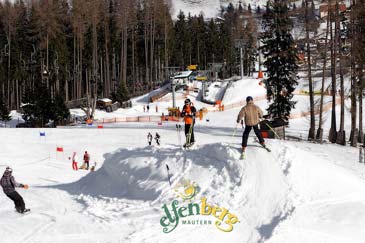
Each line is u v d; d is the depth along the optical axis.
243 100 72.75
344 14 35.09
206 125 52.50
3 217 11.98
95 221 11.07
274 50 42.19
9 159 34.59
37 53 78.19
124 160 15.65
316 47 38.91
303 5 36.56
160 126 51.19
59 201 14.57
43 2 79.75
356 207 10.83
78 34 79.81
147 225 10.34
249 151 12.98
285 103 42.69
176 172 13.30
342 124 35.75
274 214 10.45
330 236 9.45
